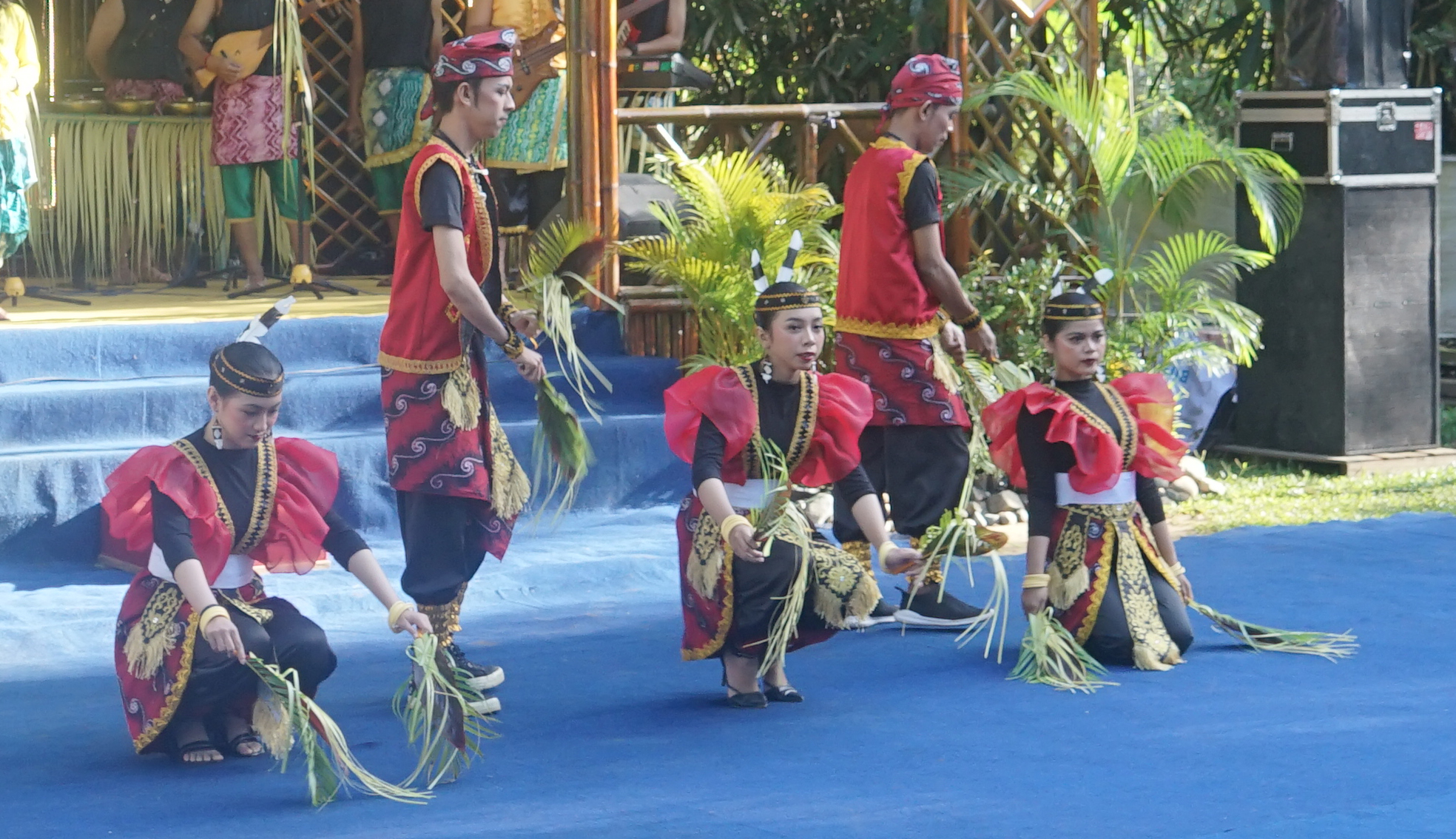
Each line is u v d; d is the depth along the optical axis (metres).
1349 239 13.16
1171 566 8.05
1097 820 5.54
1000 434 7.85
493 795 6.01
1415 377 13.55
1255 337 12.76
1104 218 13.06
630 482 11.42
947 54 13.75
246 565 6.66
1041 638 7.55
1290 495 12.35
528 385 11.78
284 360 11.66
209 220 14.61
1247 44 15.96
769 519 6.81
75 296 13.67
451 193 7.12
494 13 13.12
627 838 5.45
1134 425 7.78
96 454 10.08
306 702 6.06
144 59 14.23
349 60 15.84
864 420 7.10
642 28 13.47
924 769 6.20
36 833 5.64
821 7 15.88
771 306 6.98
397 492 7.52
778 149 15.02
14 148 11.85
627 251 12.16
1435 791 5.81
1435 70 17.23
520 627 8.77
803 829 5.51
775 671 7.30
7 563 9.89
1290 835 5.36
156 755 6.62
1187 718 6.86
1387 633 8.25
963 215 13.20
